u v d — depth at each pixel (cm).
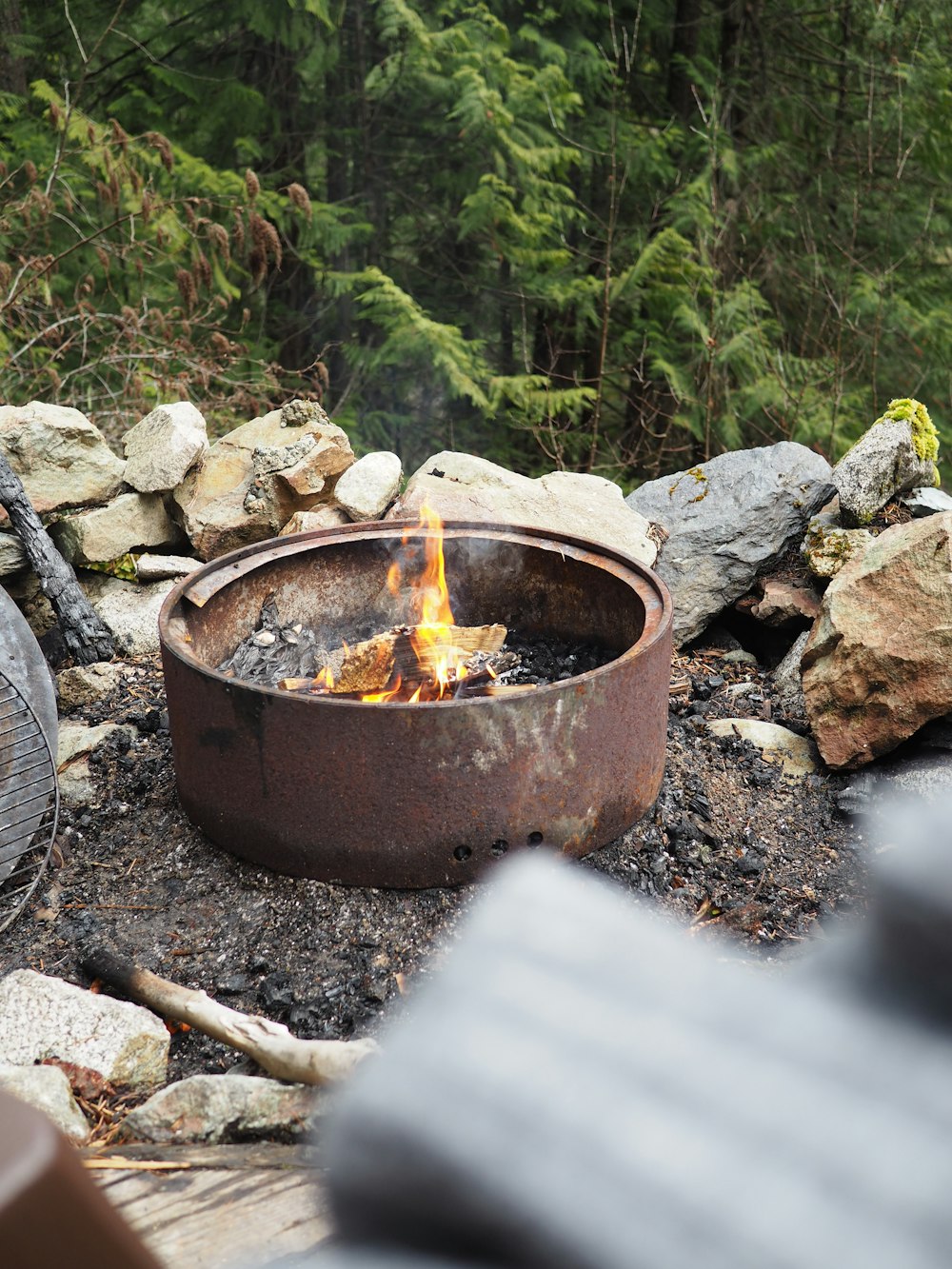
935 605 321
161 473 421
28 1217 39
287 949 263
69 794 323
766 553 409
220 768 271
